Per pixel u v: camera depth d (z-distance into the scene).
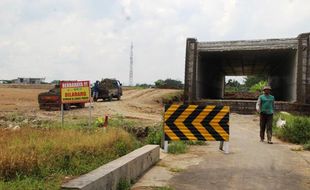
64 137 8.36
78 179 5.64
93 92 39.47
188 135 11.10
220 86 56.03
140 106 35.59
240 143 13.52
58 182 5.54
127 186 6.92
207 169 8.91
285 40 29.34
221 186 7.44
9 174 5.55
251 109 30.50
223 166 9.28
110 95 40.75
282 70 40.09
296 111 28.70
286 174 8.51
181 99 51.19
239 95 61.59
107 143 8.47
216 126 11.17
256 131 18.23
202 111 11.12
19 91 59.75
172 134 11.09
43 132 9.20
